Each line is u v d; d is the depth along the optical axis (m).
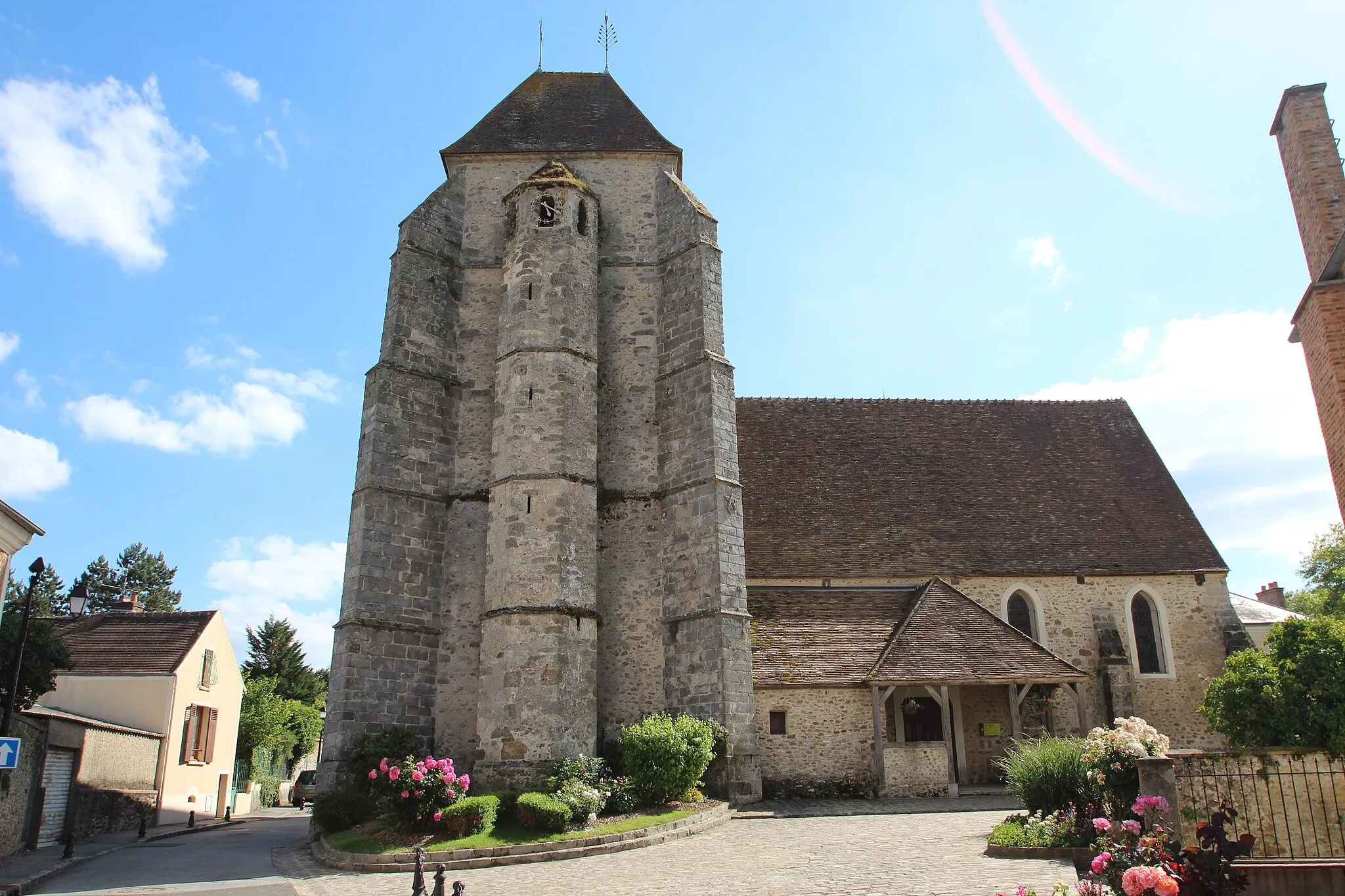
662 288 23.80
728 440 21.59
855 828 15.52
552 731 18.42
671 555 21.48
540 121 26.69
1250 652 14.96
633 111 27.34
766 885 10.89
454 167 25.14
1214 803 11.02
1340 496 13.74
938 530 26.02
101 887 13.95
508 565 19.84
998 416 29.91
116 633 31.67
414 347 22.41
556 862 13.97
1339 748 12.06
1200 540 26.31
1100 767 12.30
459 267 24.02
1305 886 9.26
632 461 22.50
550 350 21.34
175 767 29.30
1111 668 24.11
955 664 20.42
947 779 19.86
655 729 18.05
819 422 28.97
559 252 22.16
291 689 55.25
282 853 18.11
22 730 19.78
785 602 23.00
